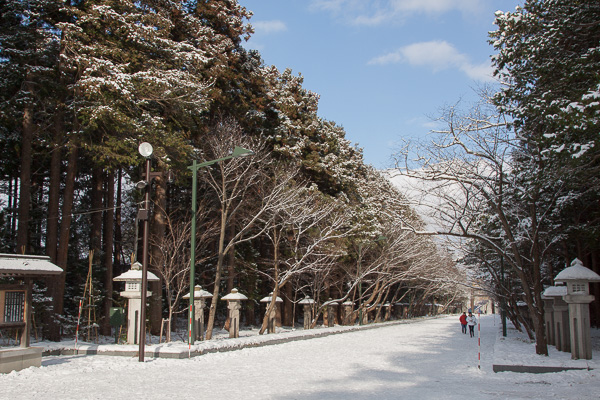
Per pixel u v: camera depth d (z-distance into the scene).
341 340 29.72
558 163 15.41
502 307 32.78
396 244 42.03
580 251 26.61
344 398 10.84
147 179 17.05
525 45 15.52
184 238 27.44
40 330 23.03
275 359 18.94
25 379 12.41
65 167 31.41
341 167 43.22
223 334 30.95
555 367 15.08
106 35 21.80
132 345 19.27
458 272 49.50
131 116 21.92
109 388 11.52
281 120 35.72
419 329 44.66
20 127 23.80
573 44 15.20
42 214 30.58
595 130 12.35
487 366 17.06
